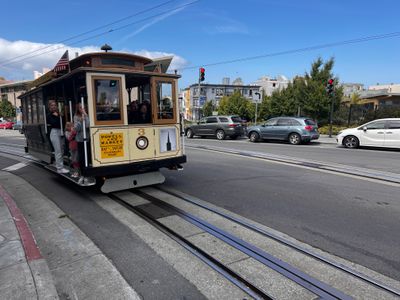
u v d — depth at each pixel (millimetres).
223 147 15086
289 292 2930
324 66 26094
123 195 6367
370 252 3734
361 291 2934
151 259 3611
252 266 3416
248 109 43875
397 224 4633
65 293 2947
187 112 74000
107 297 2883
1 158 12305
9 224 4605
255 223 4699
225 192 6496
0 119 57469
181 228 4535
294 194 6305
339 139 15328
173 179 7766
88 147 5871
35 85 9422
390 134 13656
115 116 6004
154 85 6492
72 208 5582
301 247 3865
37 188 7109
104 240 4164
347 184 7133
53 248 3928
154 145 6578
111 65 6605
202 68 21797
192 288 3020
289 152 13000
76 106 6359
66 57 6996
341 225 4602
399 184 7121
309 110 25953
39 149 9484
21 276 3189
